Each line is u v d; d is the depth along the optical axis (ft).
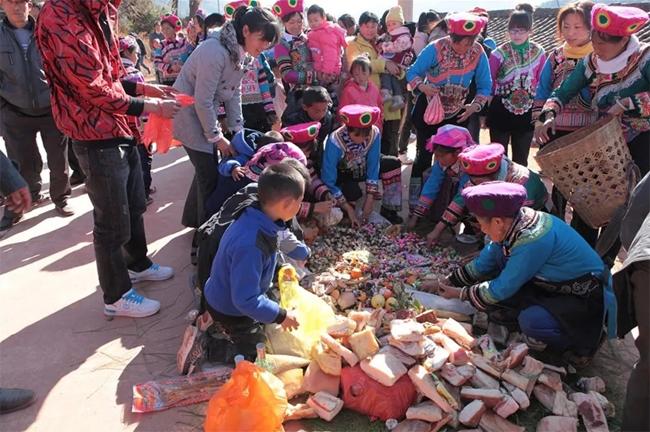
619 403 9.05
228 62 12.08
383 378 8.57
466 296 10.32
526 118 16.81
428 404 8.57
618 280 8.22
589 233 13.05
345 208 14.67
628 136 12.17
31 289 12.89
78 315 11.80
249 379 7.93
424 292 11.50
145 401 9.04
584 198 11.44
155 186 20.47
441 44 15.06
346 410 8.96
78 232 16.24
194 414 8.93
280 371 9.26
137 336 11.05
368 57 18.88
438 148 13.32
